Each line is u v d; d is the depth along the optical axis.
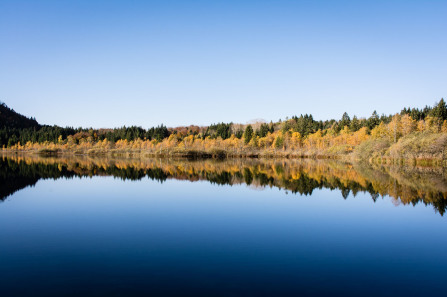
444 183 27.69
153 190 24.75
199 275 8.82
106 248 11.12
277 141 97.50
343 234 13.13
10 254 10.51
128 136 130.88
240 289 7.98
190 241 11.97
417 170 39.47
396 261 10.14
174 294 7.69
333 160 66.19
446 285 8.39
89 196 21.91
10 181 29.70
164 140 108.44
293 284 8.31
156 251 10.84
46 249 11.02
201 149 91.31
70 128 167.88
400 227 14.24
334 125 117.12
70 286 8.12
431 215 16.50
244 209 17.78
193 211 17.23
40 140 136.75
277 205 18.91
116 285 8.18
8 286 8.13
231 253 10.67
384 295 7.80
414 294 7.86
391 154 53.88
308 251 10.97
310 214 16.64
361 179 30.86
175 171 40.59
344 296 7.73
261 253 10.71
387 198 21.12
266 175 35.44
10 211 17.11
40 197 21.52
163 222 14.84
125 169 43.53
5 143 139.12
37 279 8.56
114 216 16.02
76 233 12.99
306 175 35.09
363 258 10.37
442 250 11.23
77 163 56.06
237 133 131.50
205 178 32.69
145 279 8.56
